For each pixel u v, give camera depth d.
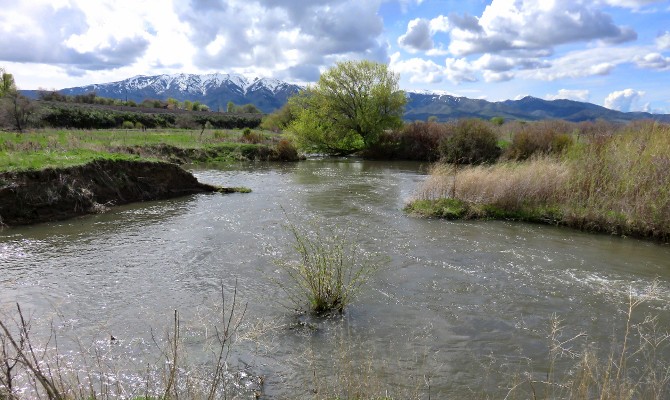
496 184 17.08
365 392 5.55
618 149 17.17
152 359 6.38
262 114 124.50
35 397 5.10
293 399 5.51
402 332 7.47
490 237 13.85
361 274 10.19
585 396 5.01
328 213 17.16
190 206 18.34
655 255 12.16
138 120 68.88
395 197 20.94
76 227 14.52
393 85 45.03
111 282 9.66
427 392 5.75
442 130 42.12
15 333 6.95
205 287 9.39
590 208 15.16
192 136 43.50
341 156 46.00
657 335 7.41
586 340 7.23
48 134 33.78
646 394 5.58
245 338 6.67
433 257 11.71
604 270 10.84
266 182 25.78
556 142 31.36
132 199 19.02
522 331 7.57
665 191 14.16
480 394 5.73
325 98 45.66
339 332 7.40
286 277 10.00
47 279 9.77
